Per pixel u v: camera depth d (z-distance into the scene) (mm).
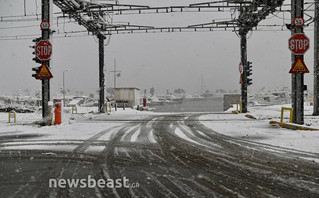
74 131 10336
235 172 4871
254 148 6914
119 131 10227
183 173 4832
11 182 4422
